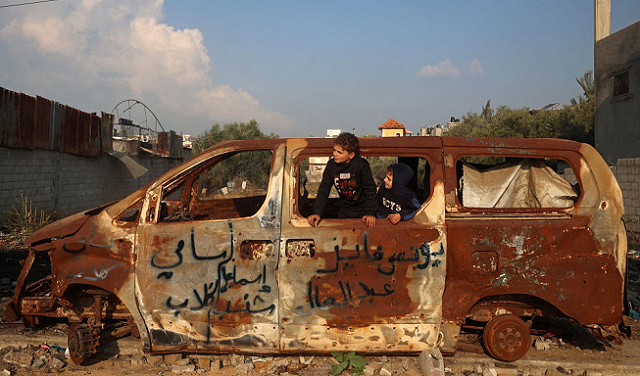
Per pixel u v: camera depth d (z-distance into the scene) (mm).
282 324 3480
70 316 3914
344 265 3469
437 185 3578
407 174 3639
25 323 4090
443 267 3486
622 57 14258
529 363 3768
